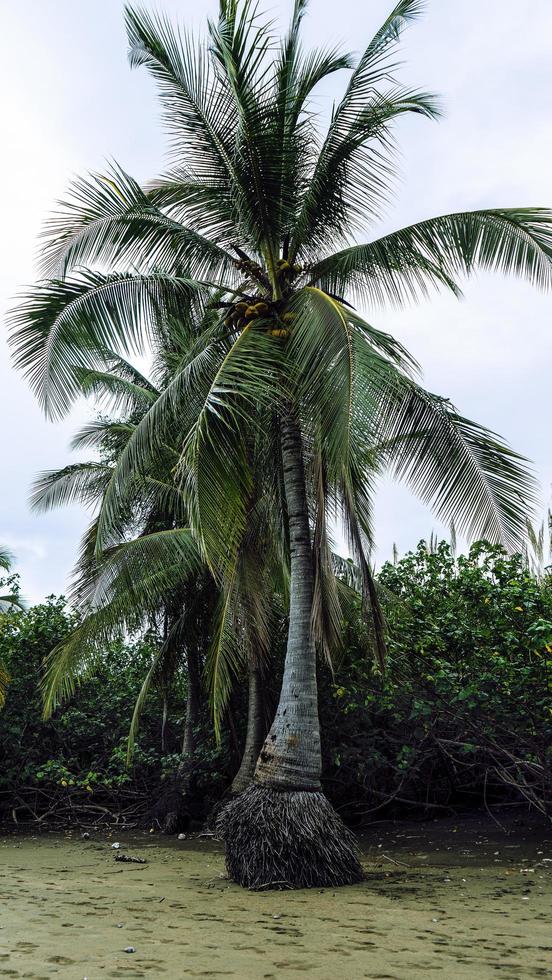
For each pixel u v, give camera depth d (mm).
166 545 13141
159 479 14664
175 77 10578
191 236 10781
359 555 9508
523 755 12242
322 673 14016
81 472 16234
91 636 13125
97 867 10203
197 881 8844
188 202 11148
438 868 9594
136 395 16047
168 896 7812
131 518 15312
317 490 9609
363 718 13508
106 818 16328
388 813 15242
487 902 7336
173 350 14055
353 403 8133
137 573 13055
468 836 12266
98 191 10383
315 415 8867
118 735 17062
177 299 10969
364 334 9234
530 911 6895
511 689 10836
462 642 11320
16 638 16391
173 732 18234
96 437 16219
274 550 12227
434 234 10148
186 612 14742
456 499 9883
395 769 13789
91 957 5254
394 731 13805
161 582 13297
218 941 5766
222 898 7664
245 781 13508
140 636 15281
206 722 16500
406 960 5191
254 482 11266
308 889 8156
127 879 9055
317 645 11852
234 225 11148
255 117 9859
